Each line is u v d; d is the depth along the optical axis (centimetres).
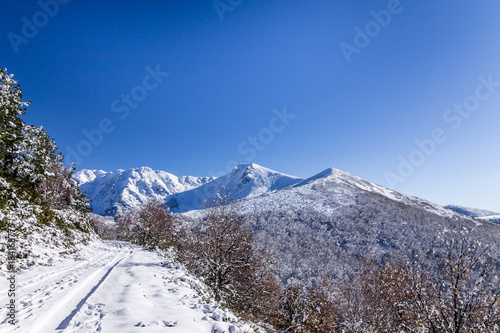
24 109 1747
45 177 1953
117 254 1988
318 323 1698
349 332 1352
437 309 802
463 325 784
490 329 730
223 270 1461
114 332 524
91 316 621
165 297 845
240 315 939
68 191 3012
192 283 1173
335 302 1659
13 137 1691
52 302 694
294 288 1964
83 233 2459
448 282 795
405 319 1003
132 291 856
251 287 1680
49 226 1734
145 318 613
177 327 571
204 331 580
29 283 891
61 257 1453
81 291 838
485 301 743
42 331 529
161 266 1498
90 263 1462
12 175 1691
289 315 1819
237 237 1591
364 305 1335
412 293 893
